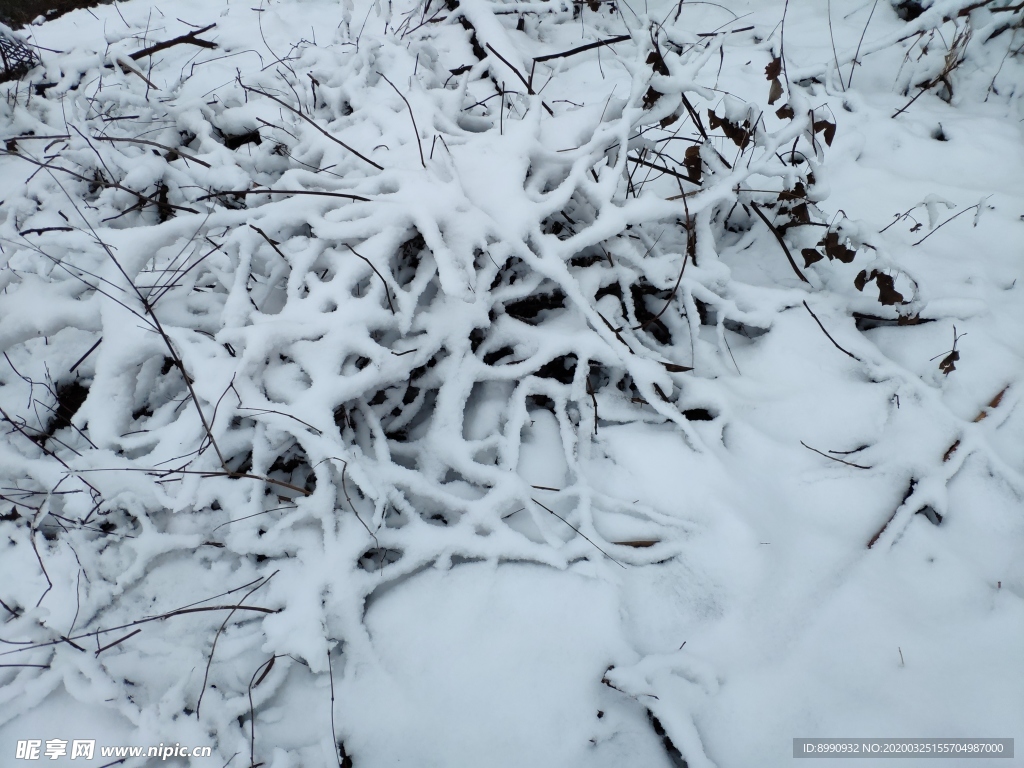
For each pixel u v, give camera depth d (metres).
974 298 2.12
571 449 1.85
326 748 1.39
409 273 2.06
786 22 3.88
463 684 1.49
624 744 1.41
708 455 1.80
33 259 1.86
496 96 3.09
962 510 1.72
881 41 3.23
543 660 1.52
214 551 1.67
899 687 1.42
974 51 3.32
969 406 1.91
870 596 1.56
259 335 1.67
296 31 4.12
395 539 1.66
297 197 1.96
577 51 3.56
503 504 1.73
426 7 3.90
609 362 1.91
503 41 3.40
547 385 1.93
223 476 1.67
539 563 1.68
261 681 1.47
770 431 1.91
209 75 3.62
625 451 1.86
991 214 2.48
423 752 1.41
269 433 1.68
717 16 4.12
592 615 1.58
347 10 3.50
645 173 2.75
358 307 1.77
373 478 1.68
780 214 2.34
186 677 1.44
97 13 4.86
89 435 1.78
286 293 2.04
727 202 2.32
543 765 1.38
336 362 1.72
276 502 1.72
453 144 2.18
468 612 1.59
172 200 2.41
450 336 1.89
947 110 3.13
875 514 1.73
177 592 1.60
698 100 3.20
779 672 1.47
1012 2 3.37
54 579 1.57
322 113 2.85
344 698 1.47
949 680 1.42
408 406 1.94
